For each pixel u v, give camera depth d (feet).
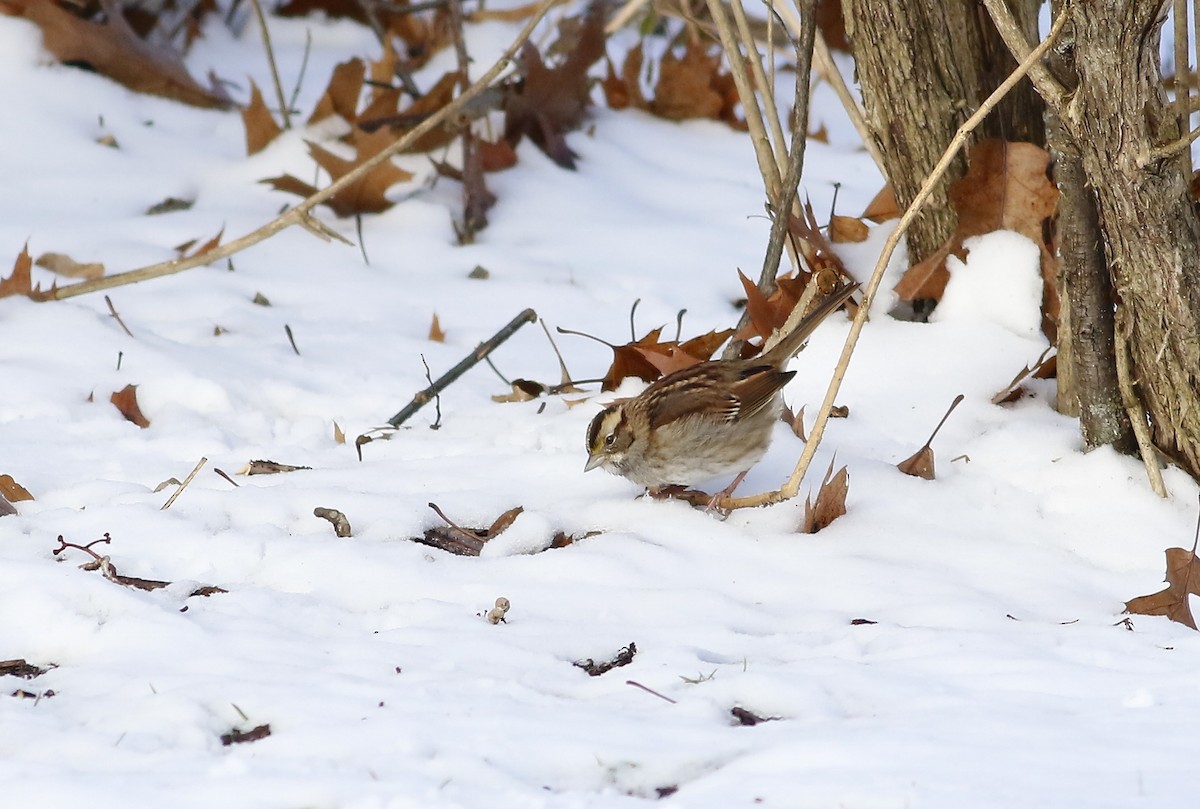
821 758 18.95
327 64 69.21
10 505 30.22
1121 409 32.40
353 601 26.94
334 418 39.01
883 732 19.86
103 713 21.01
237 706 20.95
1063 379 35.09
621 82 65.51
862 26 37.45
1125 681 22.07
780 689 21.74
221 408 38.65
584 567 28.14
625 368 39.47
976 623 25.86
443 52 69.56
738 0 39.52
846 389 36.81
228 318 45.29
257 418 37.81
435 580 27.63
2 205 52.34
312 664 23.24
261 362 41.88
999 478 32.60
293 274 49.80
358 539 29.66
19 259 43.29
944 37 36.99
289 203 55.26
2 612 24.49
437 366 43.09
